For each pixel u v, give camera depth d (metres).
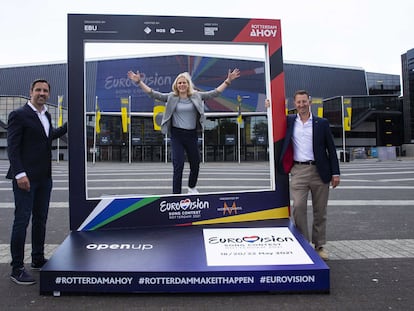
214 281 3.21
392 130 64.25
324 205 4.37
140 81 4.98
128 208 4.44
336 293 3.29
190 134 5.17
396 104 57.72
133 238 3.98
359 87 66.25
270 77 4.73
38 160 3.76
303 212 4.34
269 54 4.74
